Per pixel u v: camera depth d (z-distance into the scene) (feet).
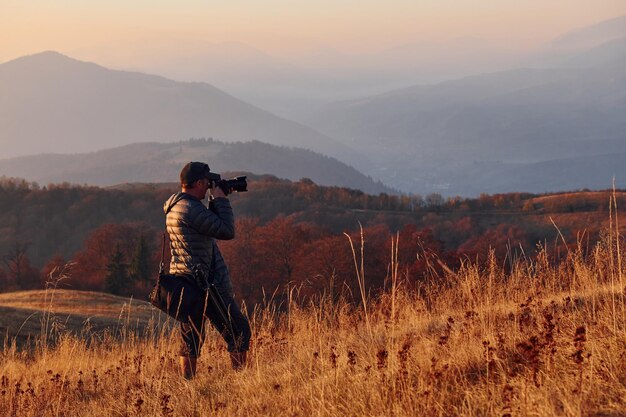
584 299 20.97
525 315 18.78
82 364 28.48
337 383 15.66
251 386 17.79
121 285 262.06
